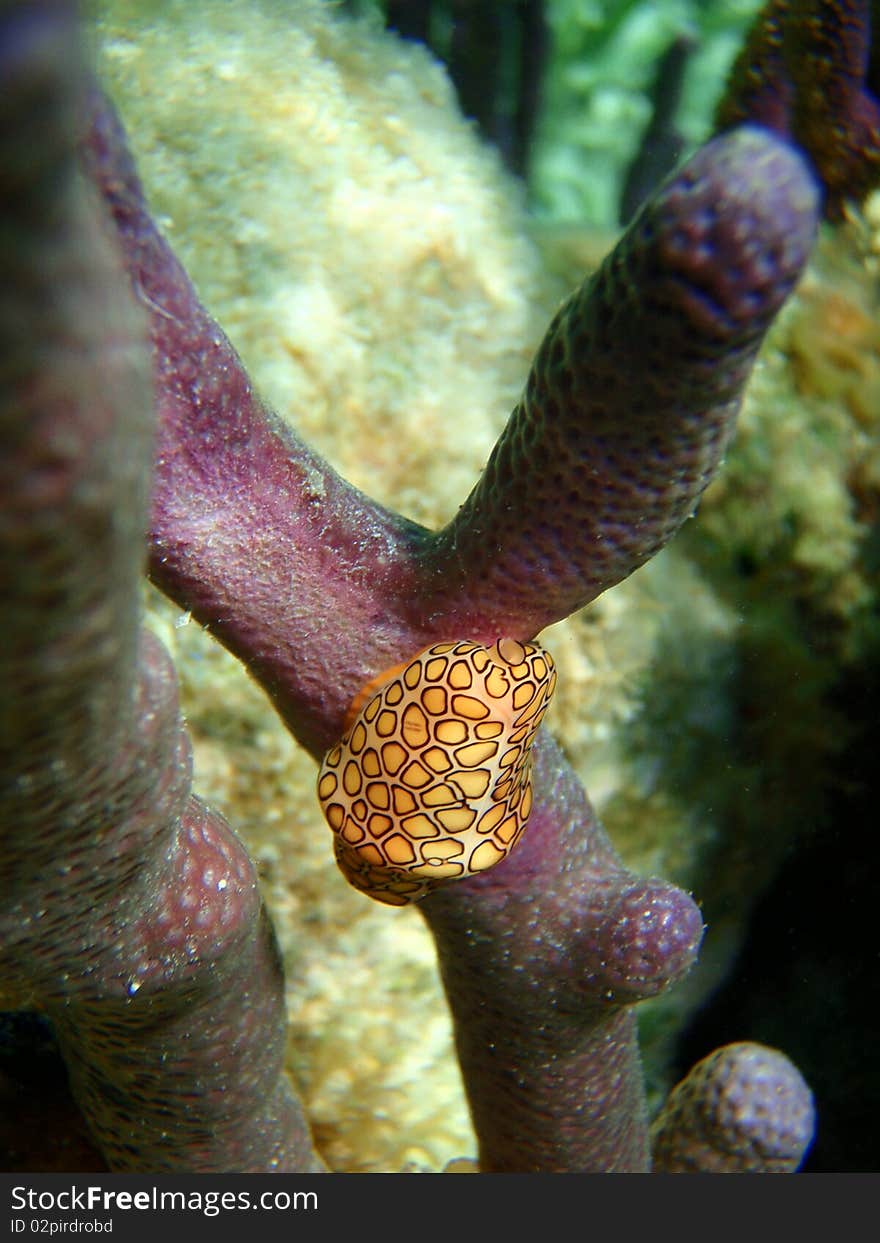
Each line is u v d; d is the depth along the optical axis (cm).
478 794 8
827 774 22
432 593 8
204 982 8
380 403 18
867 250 21
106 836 6
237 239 17
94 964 7
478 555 8
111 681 5
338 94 19
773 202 6
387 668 9
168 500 8
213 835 8
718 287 6
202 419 8
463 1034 11
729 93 19
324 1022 17
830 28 17
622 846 20
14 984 7
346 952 17
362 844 8
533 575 8
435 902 10
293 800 16
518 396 19
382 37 21
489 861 8
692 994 23
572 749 19
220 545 8
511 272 20
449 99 21
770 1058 13
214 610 9
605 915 9
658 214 6
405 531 9
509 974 10
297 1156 11
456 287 19
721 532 21
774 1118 13
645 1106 12
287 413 17
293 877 17
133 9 19
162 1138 10
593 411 7
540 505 7
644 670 19
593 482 7
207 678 16
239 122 18
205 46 19
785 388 21
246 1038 9
